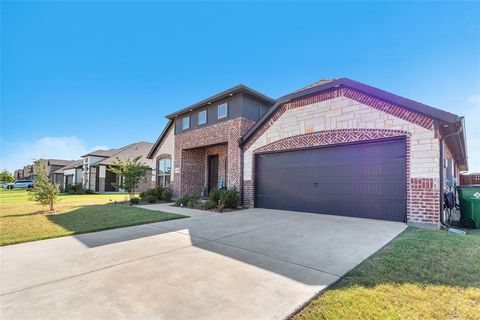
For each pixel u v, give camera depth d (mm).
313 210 9250
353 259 4066
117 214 9273
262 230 6355
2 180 68750
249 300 2742
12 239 5523
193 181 15602
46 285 3184
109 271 3650
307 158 9539
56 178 43156
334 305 2604
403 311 2475
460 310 2480
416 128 6914
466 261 3852
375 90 7578
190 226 6961
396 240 5160
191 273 3539
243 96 12023
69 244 5180
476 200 6953
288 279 3299
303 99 9578
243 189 11594
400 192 7238
